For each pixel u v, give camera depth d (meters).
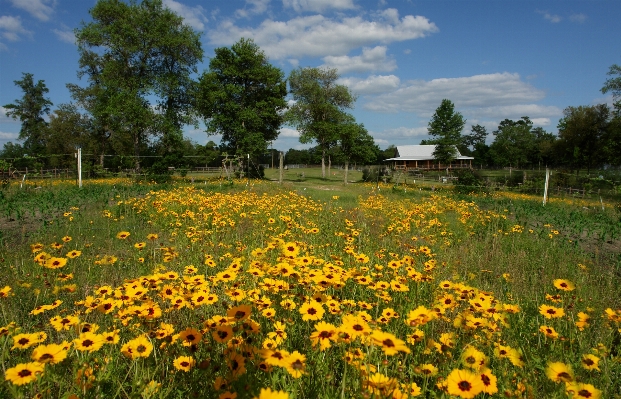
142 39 31.02
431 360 2.49
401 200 15.86
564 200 18.73
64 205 9.78
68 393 2.00
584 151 41.00
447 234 8.07
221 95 34.94
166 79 31.61
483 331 2.72
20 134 50.81
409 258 4.33
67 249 5.80
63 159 37.41
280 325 2.46
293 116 43.16
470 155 74.44
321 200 14.12
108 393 2.21
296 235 6.93
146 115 30.77
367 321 2.43
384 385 1.77
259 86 38.31
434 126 41.88
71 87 38.94
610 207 16.09
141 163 27.16
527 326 3.30
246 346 2.09
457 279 4.58
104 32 29.91
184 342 2.19
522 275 4.99
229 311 2.10
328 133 42.78
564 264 5.86
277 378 2.09
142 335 2.34
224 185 18.95
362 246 6.07
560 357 2.63
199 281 2.99
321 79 45.22
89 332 2.18
